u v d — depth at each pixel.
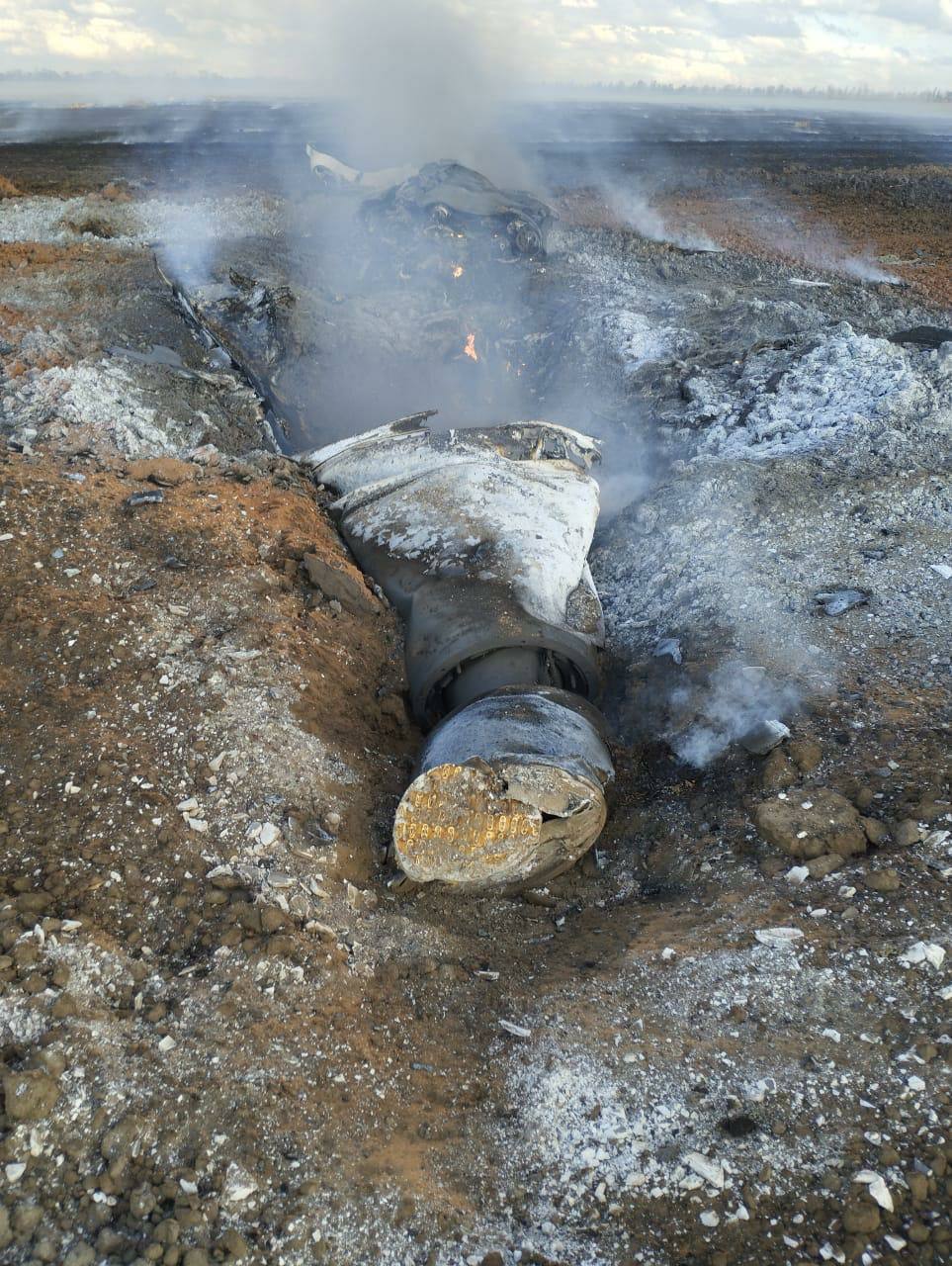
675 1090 3.96
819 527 8.01
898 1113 3.72
